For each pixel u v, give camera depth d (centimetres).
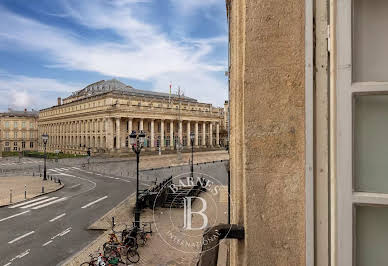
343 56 141
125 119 6919
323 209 157
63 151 8381
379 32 142
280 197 181
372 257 142
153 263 993
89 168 4359
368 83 136
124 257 1051
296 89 180
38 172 3991
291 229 179
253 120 186
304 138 177
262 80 185
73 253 1177
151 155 6306
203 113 8406
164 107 7688
